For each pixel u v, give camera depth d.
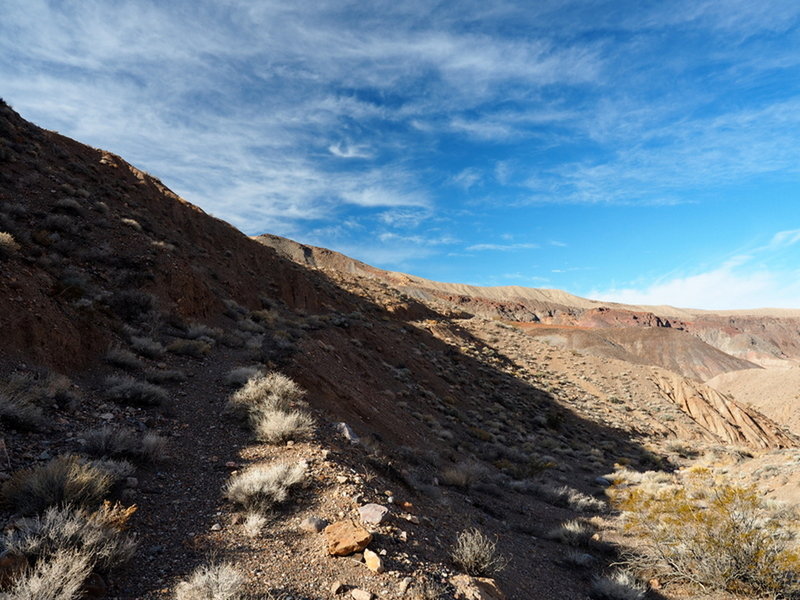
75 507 4.94
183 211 32.94
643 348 132.62
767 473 20.19
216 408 10.30
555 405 38.44
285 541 5.39
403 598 4.52
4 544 4.07
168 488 6.51
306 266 55.16
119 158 31.77
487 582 5.72
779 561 7.28
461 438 22.28
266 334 20.44
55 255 15.01
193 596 3.93
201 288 20.86
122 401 9.38
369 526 5.90
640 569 8.77
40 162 21.72
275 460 7.84
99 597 3.94
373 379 23.55
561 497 15.72
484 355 47.84
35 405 7.59
